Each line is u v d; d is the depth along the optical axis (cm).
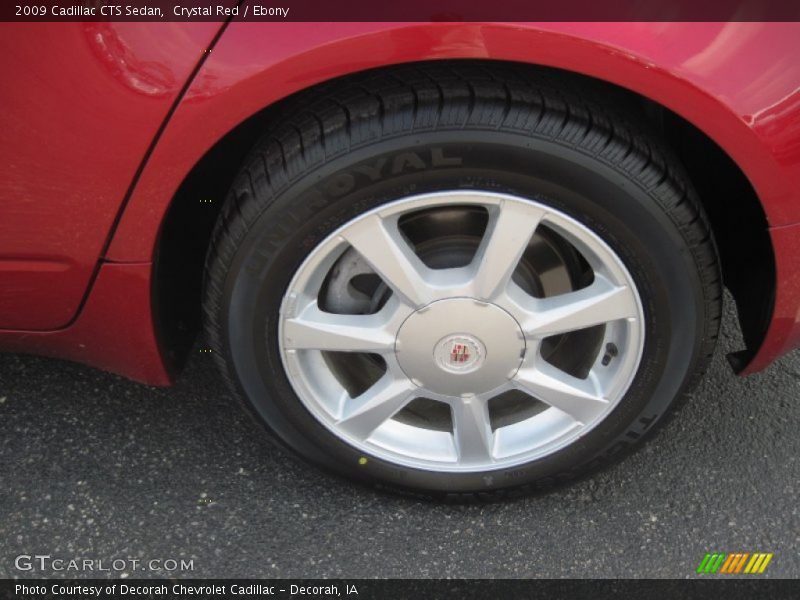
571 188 165
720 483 213
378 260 174
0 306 188
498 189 166
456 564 198
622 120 165
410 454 202
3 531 202
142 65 155
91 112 159
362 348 186
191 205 186
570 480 205
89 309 187
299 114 168
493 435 202
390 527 205
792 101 155
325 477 217
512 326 182
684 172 174
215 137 161
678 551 199
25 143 163
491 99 160
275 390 191
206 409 233
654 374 186
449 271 180
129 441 224
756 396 235
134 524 205
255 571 196
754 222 181
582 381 193
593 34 149
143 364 197
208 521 206
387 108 161
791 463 218
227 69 154
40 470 216
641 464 218
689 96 154
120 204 170
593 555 199
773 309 181
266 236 171
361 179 164
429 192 166
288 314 181
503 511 209
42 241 175
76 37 154
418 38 149
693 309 179
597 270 179
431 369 188
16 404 232
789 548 199
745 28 151
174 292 195
